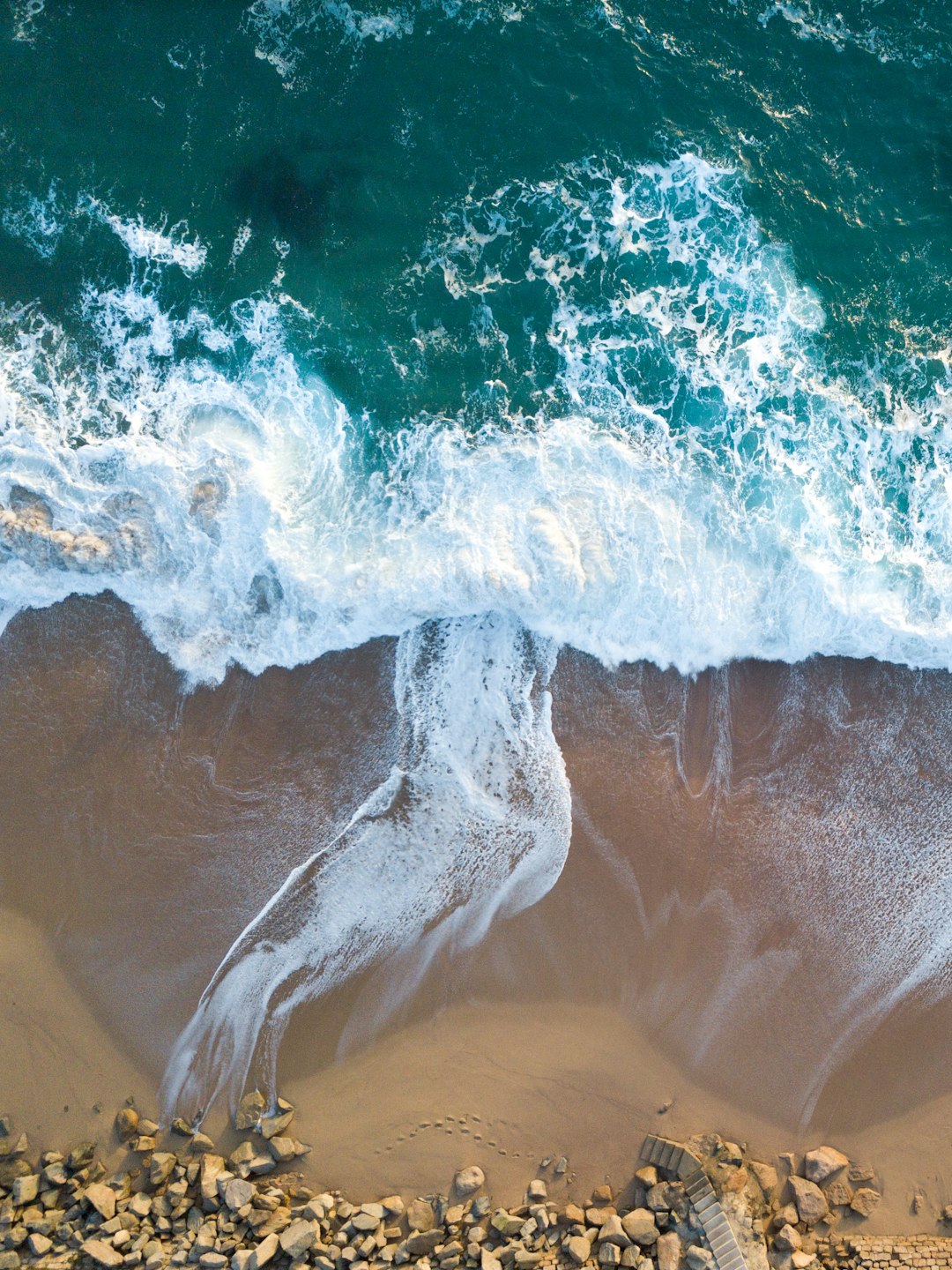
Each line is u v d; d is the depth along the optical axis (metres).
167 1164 12.62
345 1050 13.09
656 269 15.93
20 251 15.55
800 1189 12.60
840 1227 12.66
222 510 14.63
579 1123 12.94
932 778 14.16
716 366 15.61
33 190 15.70
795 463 15.27
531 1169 12.80
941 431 15.49
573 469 14.97
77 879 13.56
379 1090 12.97
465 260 15.91
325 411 15.23
